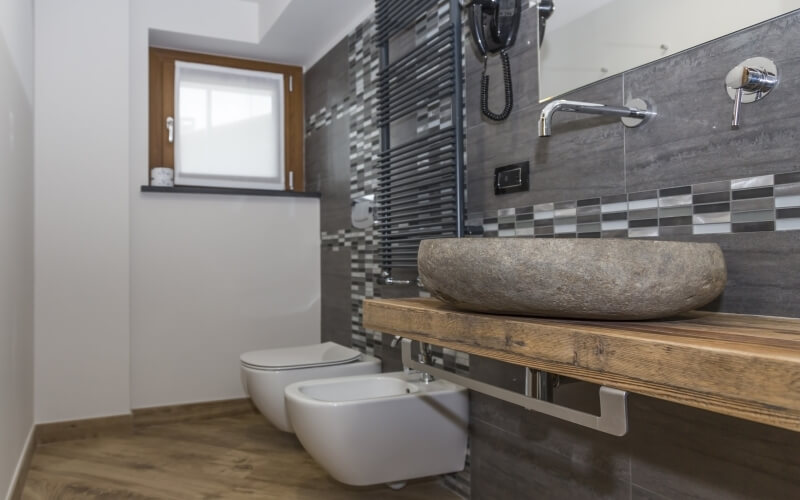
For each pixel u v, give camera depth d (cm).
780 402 66
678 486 133
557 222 170
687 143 132
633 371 84
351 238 312
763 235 116
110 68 303
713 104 126
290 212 354
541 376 124
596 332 90
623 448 148
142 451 273
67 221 293
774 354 68
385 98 256
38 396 286
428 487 227
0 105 185
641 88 143
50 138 290
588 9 159
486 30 190
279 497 220
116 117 303
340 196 326
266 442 287
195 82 359
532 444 179
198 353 331
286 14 304
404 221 240
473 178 208
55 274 290
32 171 279
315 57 364
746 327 97
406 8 238
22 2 241
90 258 297
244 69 371
